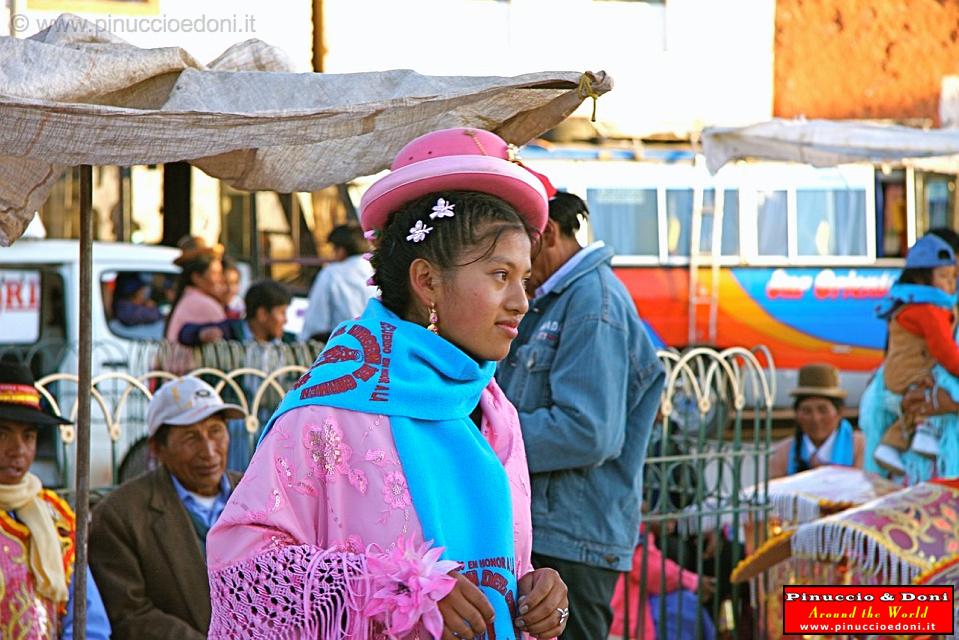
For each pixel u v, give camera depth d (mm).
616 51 13484
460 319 2545
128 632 4645
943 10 14617
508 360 4676
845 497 6086
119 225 11828
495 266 2535
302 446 2463
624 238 12609
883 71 14445
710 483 7691
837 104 14344
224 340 8250
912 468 7488
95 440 8203
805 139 7031
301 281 12141
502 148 2707
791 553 5133
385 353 2529
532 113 3293
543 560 4520
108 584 4688
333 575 2340
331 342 2605
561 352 4531
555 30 13352
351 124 2943
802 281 12859
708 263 12695
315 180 3705
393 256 2605
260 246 12109
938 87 14586
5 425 4246
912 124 14180
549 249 4711
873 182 13062
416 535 2436
